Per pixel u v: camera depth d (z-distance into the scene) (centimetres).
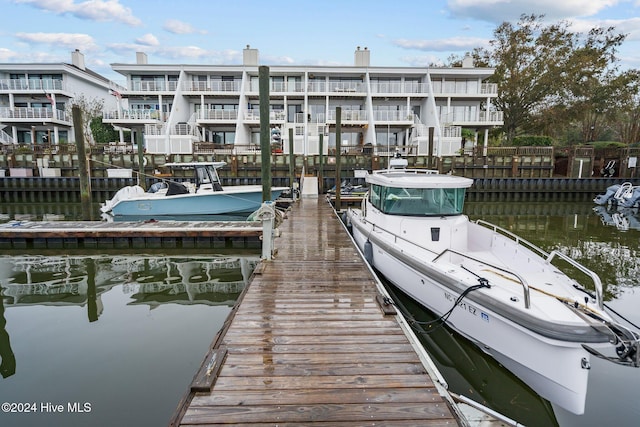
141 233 1093
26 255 1023
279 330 414
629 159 2484
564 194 2411
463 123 3094
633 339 355
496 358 452
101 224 1179
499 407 417
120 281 811
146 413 370
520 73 3569
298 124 2998
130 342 522
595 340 358
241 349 370
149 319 607
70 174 2355
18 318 610
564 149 2681
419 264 579
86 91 3741
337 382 315
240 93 3053
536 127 3816
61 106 3428
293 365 340
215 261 975
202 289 764
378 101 3262
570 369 368
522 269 564
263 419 268
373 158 2419
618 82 3444
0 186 2255
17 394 402
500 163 2448
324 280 595
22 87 3288
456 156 2445
